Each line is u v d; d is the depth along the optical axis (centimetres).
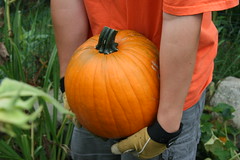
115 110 114
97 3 138
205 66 133
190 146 151
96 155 176
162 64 108
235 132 229
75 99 119
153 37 129
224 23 324
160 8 119
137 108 114
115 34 115
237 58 283
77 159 182
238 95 253
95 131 127
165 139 116
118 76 111
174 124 115
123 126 119
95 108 116
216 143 217
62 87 155
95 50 119
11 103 40
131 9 126
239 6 360
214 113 248
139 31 132
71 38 149
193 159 161
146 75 114
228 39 331
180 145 145
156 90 116
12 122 39
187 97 133
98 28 143
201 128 218
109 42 115
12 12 365
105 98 113
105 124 119
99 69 113
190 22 100
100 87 112
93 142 171
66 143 208
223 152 209
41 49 281
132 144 121
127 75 112
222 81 269
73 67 120
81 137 171
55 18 146
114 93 112
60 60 154
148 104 115
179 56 103
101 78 112
